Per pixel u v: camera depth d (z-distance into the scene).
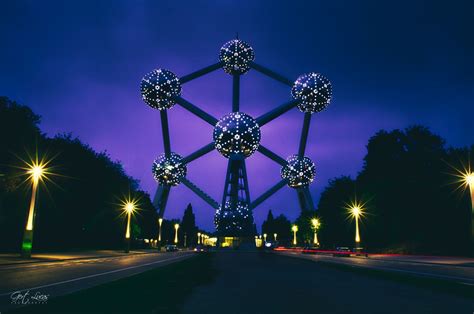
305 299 13.05
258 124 162.50
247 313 10.44
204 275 22.20
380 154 72.19
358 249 59.97
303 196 174.38
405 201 65.12
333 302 12.44
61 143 59.88
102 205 72.31
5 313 9.88
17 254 42.12
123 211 80.56
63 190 58.66
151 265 32.19
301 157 170.88
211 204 162.75
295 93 168.38
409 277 21.84
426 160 66.06
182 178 168.62
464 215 58.88
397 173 67.50
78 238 71.88
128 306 10.90
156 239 124.25
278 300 12.77
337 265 33.38
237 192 157.62
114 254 55.38
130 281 17.72
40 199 56.06
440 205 61.66
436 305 11.96
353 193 82.12
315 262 38.78
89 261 36.97
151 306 10.95
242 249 127.31
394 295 14.14
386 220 69.06
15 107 44.12
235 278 20.64
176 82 165.12
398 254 65.75
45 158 54.41
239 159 156.38
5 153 43.59
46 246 61.19
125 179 87.81
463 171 59.59
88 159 64.69
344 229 86.44
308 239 121.25
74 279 19.20
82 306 10.80
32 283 17.12
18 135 43.91
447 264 36.12
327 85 165.88
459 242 60.03
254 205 167.00
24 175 45.25
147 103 167.12
